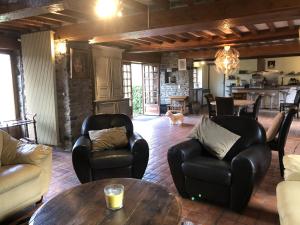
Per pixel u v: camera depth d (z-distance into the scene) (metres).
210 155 3.08
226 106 5.70
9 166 2.62
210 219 2.47
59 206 1.82
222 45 6.42
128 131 3.73
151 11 3.79
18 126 5.55
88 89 5.55
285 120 3.44
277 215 2.53
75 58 5.12
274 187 3.15
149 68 9.55
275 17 3.37
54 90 5.04
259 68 12.03
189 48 6.98
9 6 3.17
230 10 3.30
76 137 5.25
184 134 6.25
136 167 3.24
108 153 3.19
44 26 4.82
